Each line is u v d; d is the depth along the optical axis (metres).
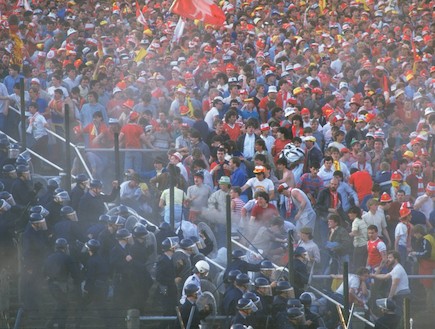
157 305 81.81
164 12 146.38
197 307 76.38
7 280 79.25
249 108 108.44
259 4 151.88
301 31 142.38
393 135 107.81
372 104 113.44
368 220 91.50
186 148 98.81
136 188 93.25
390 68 129.25
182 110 106.69
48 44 129.75
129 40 129.88
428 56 134.62
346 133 106.31
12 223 83.19
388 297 86.75
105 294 80.19
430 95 122.62
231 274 78.12
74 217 82.75
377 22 149.75
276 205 95.56
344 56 130.50
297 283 82.44
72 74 112.00
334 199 94.50
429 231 93.94
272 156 101.38
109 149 100.19
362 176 96.75
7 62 116.25
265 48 136.75
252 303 75.38
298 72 124.06
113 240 81.12
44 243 80.88
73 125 102.44
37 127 99.62
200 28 139.62
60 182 95.06
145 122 103.31
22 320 78.94
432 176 101.69
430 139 106.69
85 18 140.12
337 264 89.81
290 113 105.38
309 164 99.12
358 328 84.19
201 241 86.75
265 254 89.50
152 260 83.44
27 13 137.88
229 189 92.50
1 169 90.69
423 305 90.25
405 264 92.25
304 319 76.44
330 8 152.38
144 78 112.50
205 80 121.56
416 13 151.88
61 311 79.12
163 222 84.94
